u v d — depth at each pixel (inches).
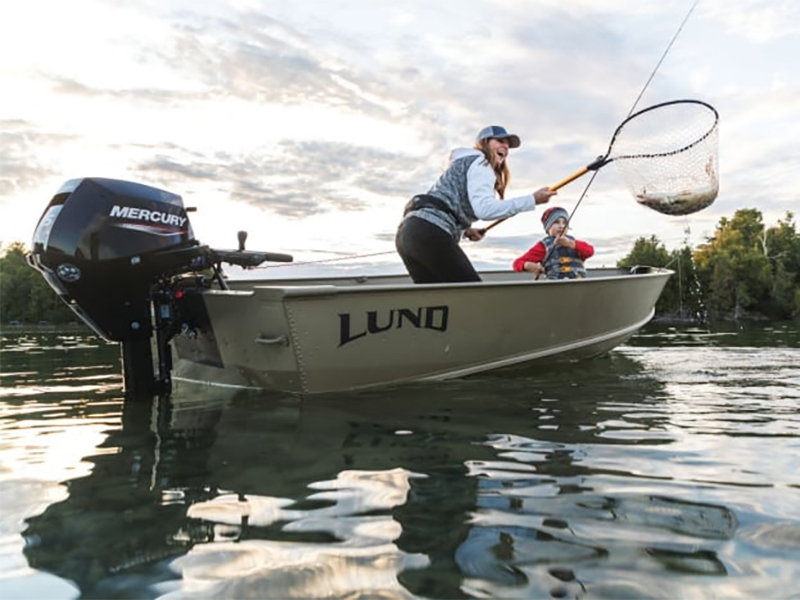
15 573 40.4
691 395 108.2
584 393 110.7
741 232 1898.4
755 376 132.6
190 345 127.6
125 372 111.3
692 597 36.7
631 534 46.3
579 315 144.5
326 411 95.7
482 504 53.4
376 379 115.3
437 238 128.3
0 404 104.5
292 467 65.5
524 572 40.3
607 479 60.0
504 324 128.3
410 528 48.1
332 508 52.7
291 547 44.5
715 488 56.8
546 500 54.2
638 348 207.9
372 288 107.3
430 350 119.4
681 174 147.5
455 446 73.7
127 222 101.1
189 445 75.3
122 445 75.6
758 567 40.5
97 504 54.0
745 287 1574.8
